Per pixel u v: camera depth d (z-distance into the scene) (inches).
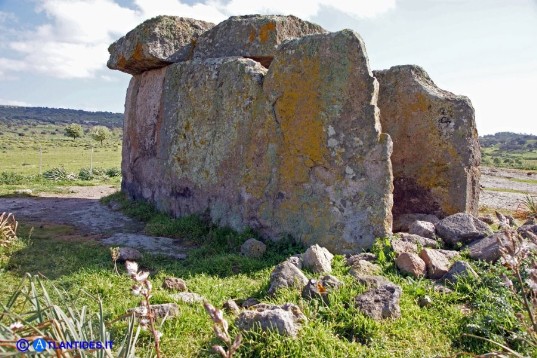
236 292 187.5
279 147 262.2
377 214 231.6
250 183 274.2
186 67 337.7
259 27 318.0
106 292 181.9
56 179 660.7
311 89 248.8
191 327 150.4
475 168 296.5
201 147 315.9
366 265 201.2
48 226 322.7
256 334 138.1
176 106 343.6
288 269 183.5
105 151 2244.1
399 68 308.2
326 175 243.3
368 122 234.8
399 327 151.7
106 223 339.0
